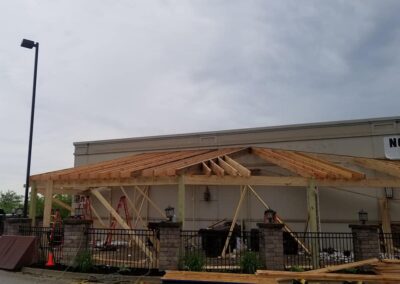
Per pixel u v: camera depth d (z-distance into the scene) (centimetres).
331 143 1958
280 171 1952
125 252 1641
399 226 1747
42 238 1441
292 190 1944
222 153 1847
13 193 4719
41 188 1967
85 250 1289
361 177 1424
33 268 1305
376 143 1884
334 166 1634
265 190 1986
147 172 1434
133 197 2188
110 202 2247
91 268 1248
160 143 2325
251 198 1997
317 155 1873
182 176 1398
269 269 1204
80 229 1301
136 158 2073
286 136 2044
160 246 1218
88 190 2117
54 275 1233
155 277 1153
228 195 2045
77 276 1202
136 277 1165
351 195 1862
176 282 971
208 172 1438
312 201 1431
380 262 1207
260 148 1938
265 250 1218
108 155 2444
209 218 2055
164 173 1399
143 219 2158
